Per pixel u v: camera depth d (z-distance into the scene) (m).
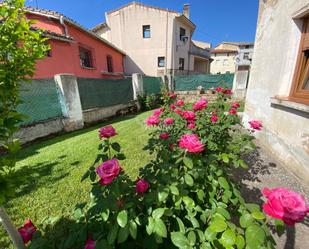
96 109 6.34
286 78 3.05
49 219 1.43
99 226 1.12
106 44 11.25
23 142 4.18
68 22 7.48
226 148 2.09
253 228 0.77
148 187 1.12
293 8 2.80
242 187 2.38
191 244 0.86
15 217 1.96
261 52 3.88
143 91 9.16
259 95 3.93
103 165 0.99
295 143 2.69
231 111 2.54
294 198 0.71
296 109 2.61
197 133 2.23
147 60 16.56
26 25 0.99
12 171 0.99
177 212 1.10
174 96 4.01
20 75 1.07
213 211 1.08
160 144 1.95
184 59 18.14
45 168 3.04
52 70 6.95
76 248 1.18
